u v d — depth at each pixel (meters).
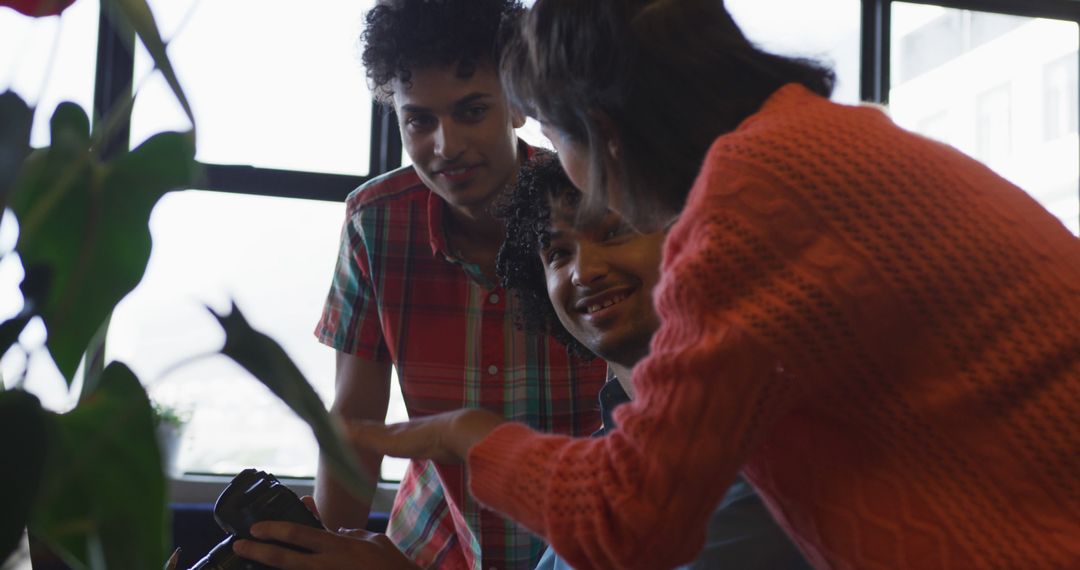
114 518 0.49
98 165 0.53
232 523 1.20
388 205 1.86
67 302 0.53
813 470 0.83
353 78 3.21
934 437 0.79
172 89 0.50
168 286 3.00
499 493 0.87
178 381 2.84
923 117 3.69
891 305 0.77
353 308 1.89
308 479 3.11
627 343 1.32
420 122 1.68
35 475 0.45
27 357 0.52
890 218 0.78
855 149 0.80
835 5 3.59
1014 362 0.77
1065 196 3.87
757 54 0.90
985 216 0.79
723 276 0.76
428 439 0.96
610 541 0.78
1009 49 3.78
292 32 3.16
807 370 0.77
